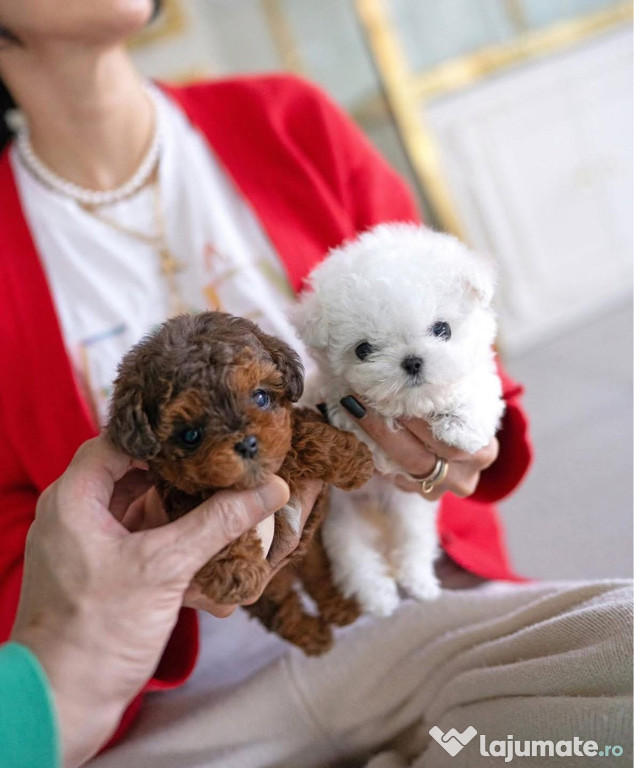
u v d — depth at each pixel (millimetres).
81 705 590
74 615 594
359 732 935
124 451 621
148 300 1097
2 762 564
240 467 589
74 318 1067
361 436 824
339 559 884
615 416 2047
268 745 915
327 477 727
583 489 1752
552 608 856
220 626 1002
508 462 979
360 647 921
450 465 858
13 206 1093
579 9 2793
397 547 940
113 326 1070
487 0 2740
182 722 910
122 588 595
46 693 573
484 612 921
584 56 2744
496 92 2729
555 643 794
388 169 1290
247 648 1006
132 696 638
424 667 902
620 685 715
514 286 2844
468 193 2789
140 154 1134
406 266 778
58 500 631
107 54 1039
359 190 1204
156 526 737
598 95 2777
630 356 2400
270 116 1154
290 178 1131
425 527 932
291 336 1064
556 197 2830
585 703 721
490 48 2742
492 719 796
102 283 1087
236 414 605
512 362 2723
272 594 843
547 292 2871
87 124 1087
